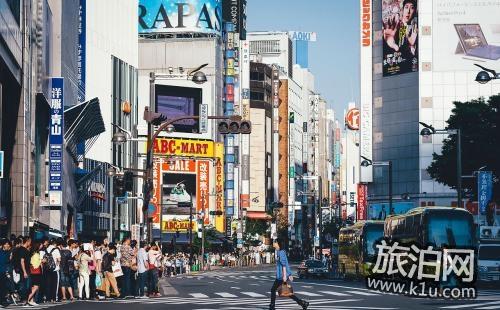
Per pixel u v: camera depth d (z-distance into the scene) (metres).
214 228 139.75
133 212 111.56
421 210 47.81
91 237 93.38
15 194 48.56
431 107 155.50
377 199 161.12
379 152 161.38
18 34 46.84
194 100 147.50
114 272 36.06
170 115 145.00
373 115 162.25
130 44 125.62
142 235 65.38
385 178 160.38
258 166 189.62
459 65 156.12
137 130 119.88
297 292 42.69
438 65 155.88
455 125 79.50
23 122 48.84
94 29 107.81
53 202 54.50
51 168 54.66
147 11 155.25
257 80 190.50
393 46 159.25
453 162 78.94
